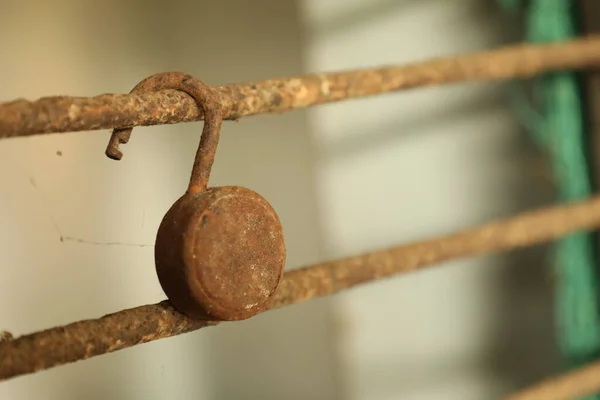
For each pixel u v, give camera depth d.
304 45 0.76
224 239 0.35
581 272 0.56
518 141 0.67
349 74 0.43
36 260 0.52
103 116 0.35
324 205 0.77
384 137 0.75
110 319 0.36
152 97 0.36
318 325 0.75
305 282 0.41
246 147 0.65
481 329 0.71
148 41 0.59
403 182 0.75
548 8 0.56
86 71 0.56
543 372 0.67
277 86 0.40
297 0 0.75
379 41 0.75
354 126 0.77
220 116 0.37
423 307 0.74
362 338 0.78
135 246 0.50
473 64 0.49
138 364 0.52
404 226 0.75
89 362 0.52
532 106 0.65
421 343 0.75
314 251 0.75
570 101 0.56
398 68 0.45
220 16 0.66
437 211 0.73
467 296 0.72
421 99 0.73
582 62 0.53
